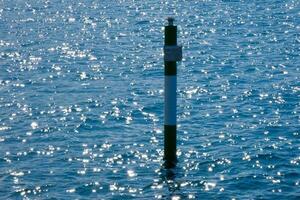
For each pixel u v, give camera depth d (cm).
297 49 5791
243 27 7662
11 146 3033
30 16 9875
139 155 2852
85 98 4031
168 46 2586
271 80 4428
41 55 5944
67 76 4822
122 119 3516
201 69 4897
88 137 3162
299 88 4150
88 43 6725
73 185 2503
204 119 3462
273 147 2925
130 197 2381
